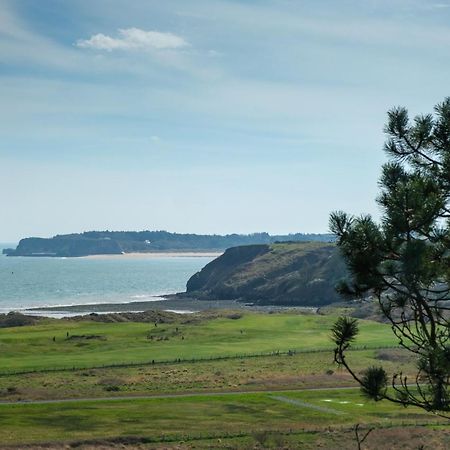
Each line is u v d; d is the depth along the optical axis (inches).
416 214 626.8
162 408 2539.4
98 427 2176.4
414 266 603.8
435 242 641.0
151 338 4872.0
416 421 2281.0
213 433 2086.6
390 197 640.4
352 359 3868.1
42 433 2064.5
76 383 3129.9
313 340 4783.5
